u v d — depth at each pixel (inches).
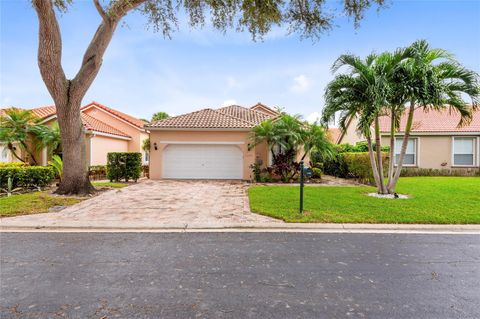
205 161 635.5
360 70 355.9
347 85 361.7
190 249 188.2
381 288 133.9
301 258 172.4
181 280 141.2
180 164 634.8
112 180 570.9
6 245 194.7
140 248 189.8
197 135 628.1
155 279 142.1
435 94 312.0
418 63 316.2
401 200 347.3
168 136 627.5
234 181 591.2
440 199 354.6
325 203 328.2
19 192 416.8
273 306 117.3
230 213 290.5
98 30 390.0
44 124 679.7
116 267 157.2
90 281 139.5
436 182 551.8
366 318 109.0
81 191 398.6
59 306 116.5
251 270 153.9
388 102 349.7
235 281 140.4
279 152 638.5
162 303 119.2
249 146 621.0
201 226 244.5
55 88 376.8
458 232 231.8
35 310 113.2
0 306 116.2
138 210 303.6
